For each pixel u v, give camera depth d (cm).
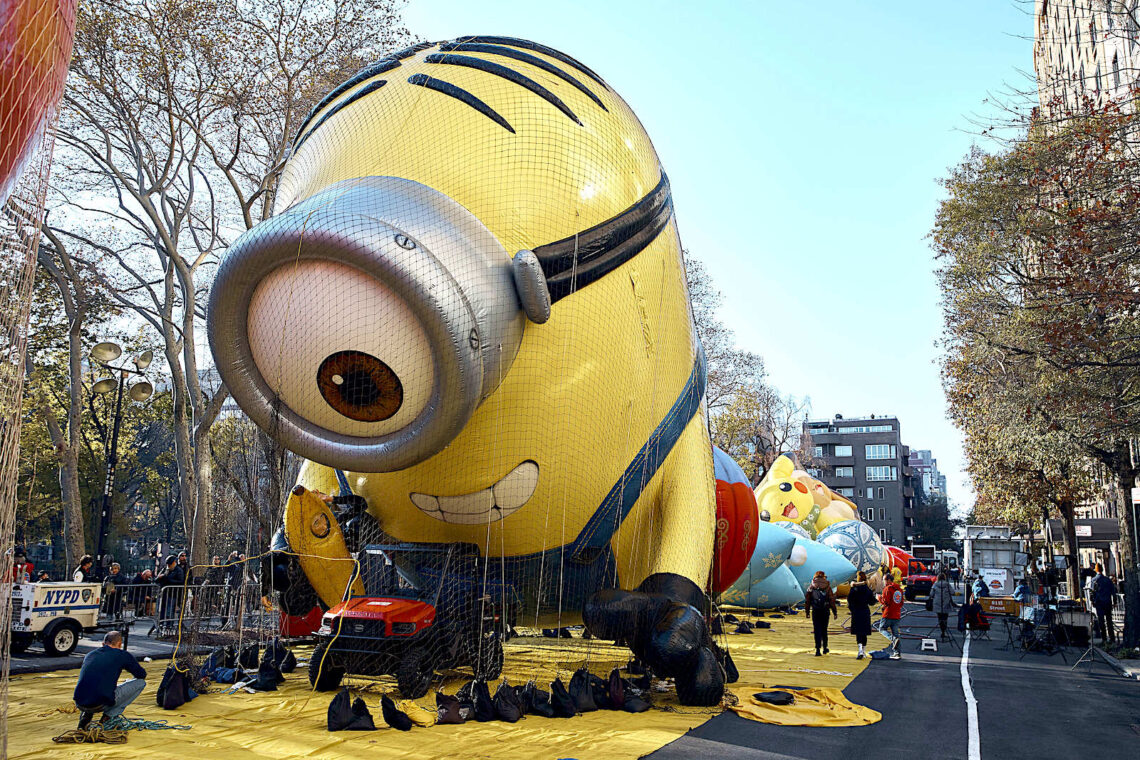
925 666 1404
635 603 876
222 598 1424
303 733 722
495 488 834
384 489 884
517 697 819
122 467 4250
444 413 718
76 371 2100
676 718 831
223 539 2270
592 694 864
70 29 360
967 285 2250
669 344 959
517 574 922
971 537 3522
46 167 377
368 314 693
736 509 1212
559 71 916
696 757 685
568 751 686
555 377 813
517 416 807
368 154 815
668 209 988
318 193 772
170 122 1956
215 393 2031
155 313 2109
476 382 717
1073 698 1098
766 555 1977
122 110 1980
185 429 2080
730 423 3919
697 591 932
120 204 2228
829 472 10806
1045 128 1508
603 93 961
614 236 854
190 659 916
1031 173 1538
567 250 811
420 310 684
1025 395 1742
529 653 1293
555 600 967
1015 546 3431
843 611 2711
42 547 4044
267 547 1475
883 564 2836
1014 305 1956
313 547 962
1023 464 2661
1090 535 2873
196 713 798
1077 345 1405
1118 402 1460
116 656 709
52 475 3397
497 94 847
